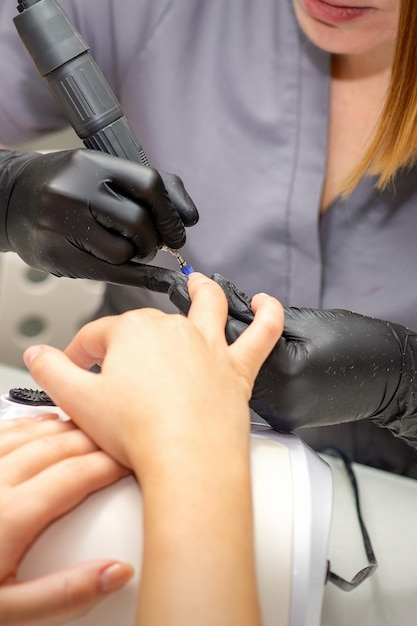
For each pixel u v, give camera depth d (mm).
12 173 593
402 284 724
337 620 440
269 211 731
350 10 603
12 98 797
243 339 418
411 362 498
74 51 538
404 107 596
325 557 374
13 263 958
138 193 520
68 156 539
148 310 418
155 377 367
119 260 530
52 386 391
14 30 769
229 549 317
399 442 750
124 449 360
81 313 996
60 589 333
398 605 458
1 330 979
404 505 575
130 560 351
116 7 755
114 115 548
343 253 738
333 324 476
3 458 377
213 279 483
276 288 753
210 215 758
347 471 614
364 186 708
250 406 454
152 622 304
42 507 355
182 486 330
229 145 750
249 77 738
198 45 754
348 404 467
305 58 718
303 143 725
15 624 337
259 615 314
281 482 383
